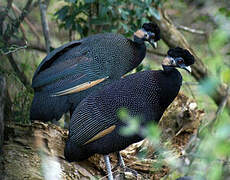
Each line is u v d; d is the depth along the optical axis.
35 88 9.73
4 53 9.99
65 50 10.09
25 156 8.70
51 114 9.55
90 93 9.00
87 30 12.73
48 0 13.06
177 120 10.34
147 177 9.35
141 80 8.70
